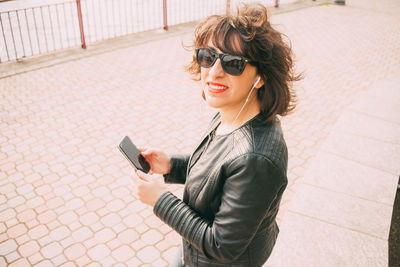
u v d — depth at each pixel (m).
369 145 4.46
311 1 12.43
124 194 3.97
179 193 4.01
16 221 3.58
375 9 11.80
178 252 1.77
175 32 8.94
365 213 3.36
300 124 5.32
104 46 7.92
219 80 1.20
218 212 1.20
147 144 4.82
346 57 7.84
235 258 1.21
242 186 1.13
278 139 1.21
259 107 1.26
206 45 1.21
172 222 1.28
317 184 3.74
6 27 9.03
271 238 1.47
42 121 5.18
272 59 1.19
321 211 3.37
